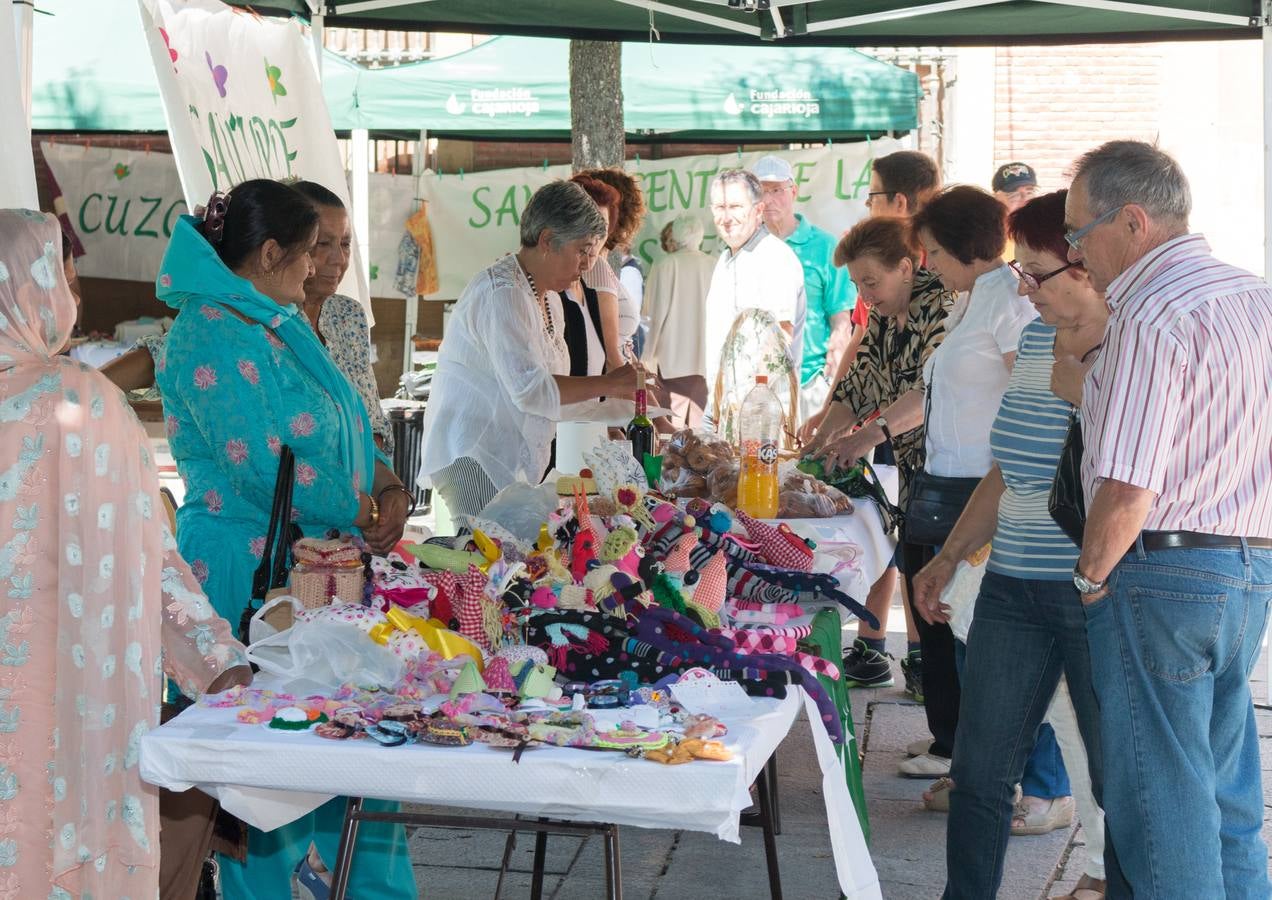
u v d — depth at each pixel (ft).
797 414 17.31
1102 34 22.26
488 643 8.71
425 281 39.63
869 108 35.78
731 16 21.65
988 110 46.14
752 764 7.18
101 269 38.88
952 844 10.41
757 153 37.65
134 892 8.21
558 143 44.11
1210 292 8.30
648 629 8.54
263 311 9.71
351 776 7.19
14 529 7.93
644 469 14.47
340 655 8.23
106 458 8.07
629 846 13.73
